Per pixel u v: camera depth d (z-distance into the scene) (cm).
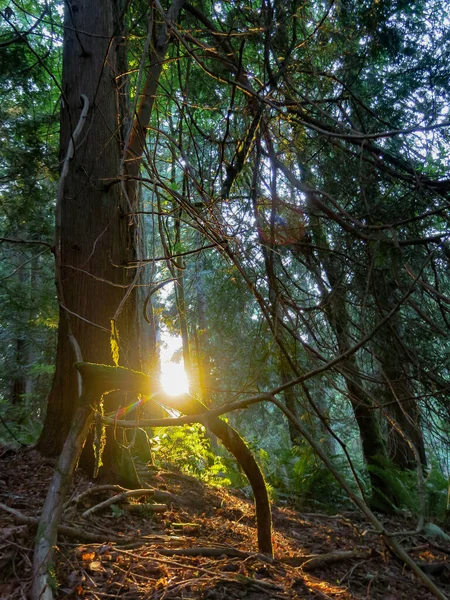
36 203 850
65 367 455
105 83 495
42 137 818
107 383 253
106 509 361
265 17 395
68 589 236
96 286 459
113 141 490
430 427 532
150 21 322
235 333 799
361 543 479
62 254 468
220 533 365
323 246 584
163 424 271
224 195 456
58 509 236
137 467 477
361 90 627
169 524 367
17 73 699
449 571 398
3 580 242
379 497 711
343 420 524
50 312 1166
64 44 515
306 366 544
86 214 471
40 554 225
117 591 240
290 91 442
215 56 421
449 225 405
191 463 597
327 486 677
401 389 562
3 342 1443
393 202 540
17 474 396
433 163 566
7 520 293
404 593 345
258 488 305
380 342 577
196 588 248
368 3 546
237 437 285
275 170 409
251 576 277
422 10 621
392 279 542
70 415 446
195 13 547
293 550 389
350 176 563
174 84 713
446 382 506
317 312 535
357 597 304
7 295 1091
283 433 932
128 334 467
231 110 409
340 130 521
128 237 490
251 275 512
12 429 640
